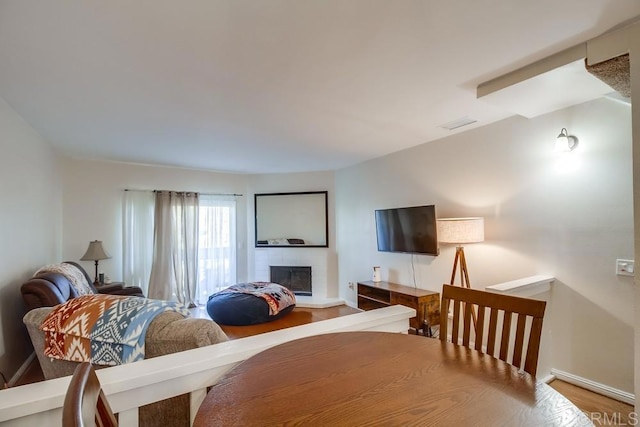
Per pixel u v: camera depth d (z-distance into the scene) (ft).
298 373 3.58
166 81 7.37
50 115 9.48
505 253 10.39
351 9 4.98
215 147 13.48
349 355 4.07
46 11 4.90
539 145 9.48
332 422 2.71
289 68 6.84
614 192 7.97
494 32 5.68
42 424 2.91
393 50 6.21
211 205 19.12
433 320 12.14
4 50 6.01
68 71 6.86
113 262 16.02
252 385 3.31
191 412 3.64
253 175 20.24
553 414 2.83
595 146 8.27
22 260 9.65
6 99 8.30
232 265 19.63
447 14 5.15
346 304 18.28
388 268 15.30
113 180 16.15
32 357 10.24
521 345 4.24
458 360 3.95
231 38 5.71
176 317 5.08
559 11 5.13
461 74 7.25
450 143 12.23
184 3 4.78
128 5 4.80
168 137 11.90
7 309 8.55
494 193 10.73
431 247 12.50
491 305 4.62
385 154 15.26
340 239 18.90
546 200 9.32
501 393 3.18
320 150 14.35
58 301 8.23
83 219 15.31
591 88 7.49
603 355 8.10
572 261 8.73
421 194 13.48
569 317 8.75
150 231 17.01
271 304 14.83
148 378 3.32
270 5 4.85
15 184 9.12
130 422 3.26
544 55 6.49
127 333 4.77
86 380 2.22
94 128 10.74
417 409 2.90
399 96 8.44
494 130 10.70
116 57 6.31
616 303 7.92
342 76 7.25
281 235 20.34
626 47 5.52
